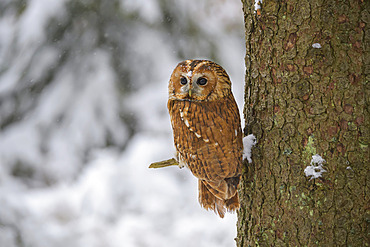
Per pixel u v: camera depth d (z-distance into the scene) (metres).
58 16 20.27
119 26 20.30
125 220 12.70
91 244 11.94
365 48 5.33
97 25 20.31
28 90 20.56
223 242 12.24
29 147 19.83
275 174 5.71
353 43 5.34
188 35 20.16
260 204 5.84
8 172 19.45
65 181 19.41
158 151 14.27
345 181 5.34
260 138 5.87
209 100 6.33
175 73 6.59
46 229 11.64
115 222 12.84
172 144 14.70
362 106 5.32
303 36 5.46
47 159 19.67
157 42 20.06
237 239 6.30
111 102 19.84
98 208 12.96
